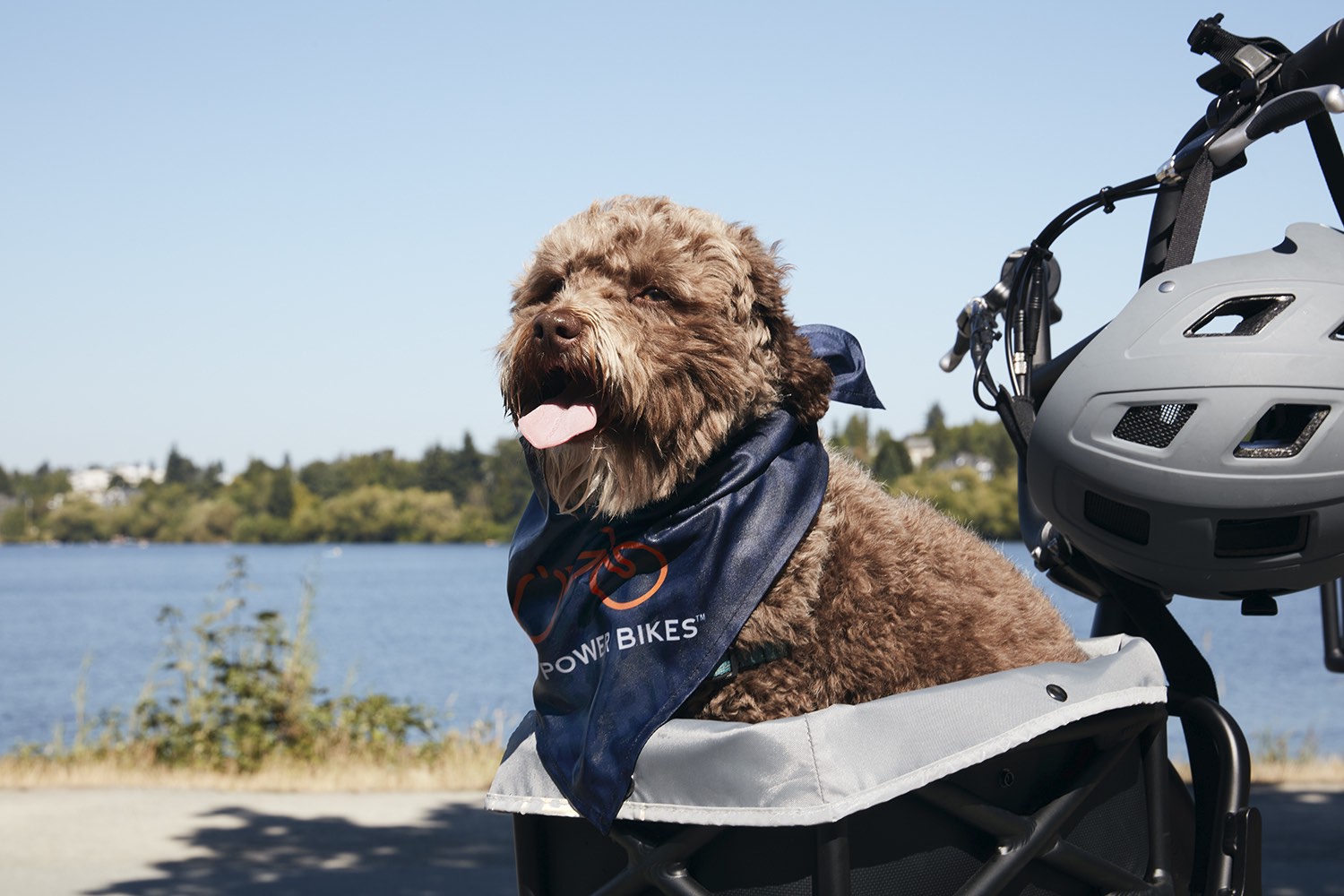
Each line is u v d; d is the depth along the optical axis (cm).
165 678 1745
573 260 285
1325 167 225
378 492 18125
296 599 7081
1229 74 234
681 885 183
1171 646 219
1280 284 192
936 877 181
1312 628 5472
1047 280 253
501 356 293
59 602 8050
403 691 2625
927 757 176
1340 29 209
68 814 905
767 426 236
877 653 228
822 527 232
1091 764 193
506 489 17488
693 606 208
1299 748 1469
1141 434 197
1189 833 226
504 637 4534
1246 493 189
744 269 269
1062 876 194
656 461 256
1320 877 695
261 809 939
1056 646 238
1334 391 185
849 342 269
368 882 709
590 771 195
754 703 225
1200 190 214
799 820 171
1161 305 199
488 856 783
